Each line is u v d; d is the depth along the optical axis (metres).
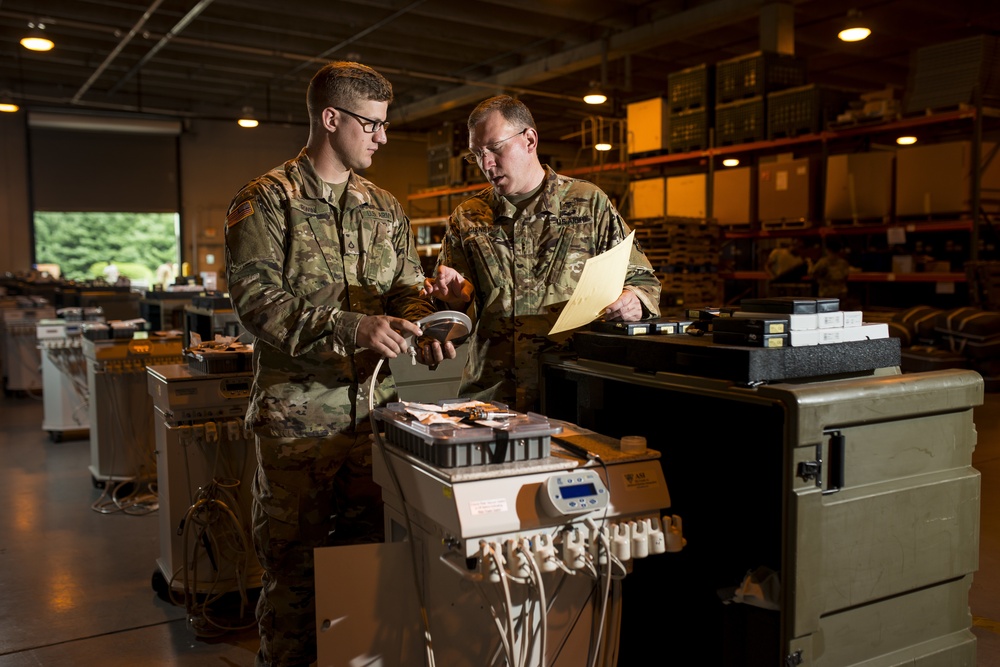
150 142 14.20
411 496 1.55
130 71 12.00
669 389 1.64
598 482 1.45
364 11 9.38
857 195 7.31
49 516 4.06
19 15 8.70
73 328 5.61
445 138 11.49
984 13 9.70
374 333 1.69
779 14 8.26
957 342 6.95
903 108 7.24
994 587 2.83
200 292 5.56
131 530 3.83
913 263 7.60
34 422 6.67
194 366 2.89
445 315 1.77
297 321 1.78
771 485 1.49
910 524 1.57
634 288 2.07
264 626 2.10
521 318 2.17
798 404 1.38
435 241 11.66
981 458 4.56
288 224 1.96
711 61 11.85
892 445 1.53
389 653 1.59
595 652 1.46
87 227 13.97
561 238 2.18
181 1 9.10
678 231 7.93
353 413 2.04
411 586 1.60
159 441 2.96
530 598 1.48
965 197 6.85
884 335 1.70
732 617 1.54
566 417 2.10
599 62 10.45
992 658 2.30
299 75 12.27
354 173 2.12
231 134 14.89
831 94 7.56
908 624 1.60
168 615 2.84
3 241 13.16
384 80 1.97
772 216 7.87
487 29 10.38
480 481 1.38
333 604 1.55
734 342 1.58
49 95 13.45
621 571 1.49
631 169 9.38
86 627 2.74
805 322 1.57
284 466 1.98
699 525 1.72
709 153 8.20
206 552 2.76
